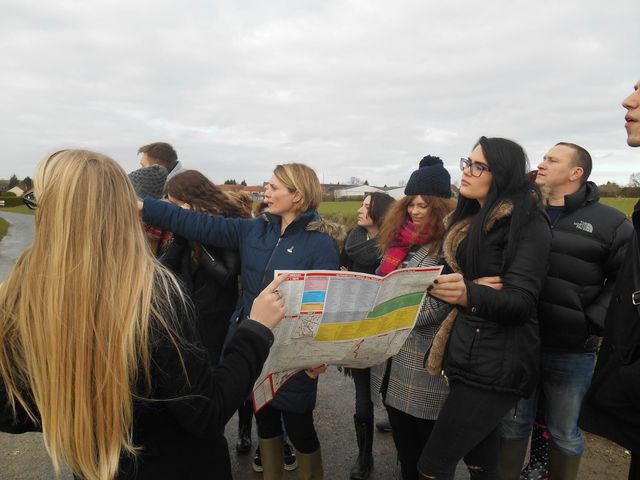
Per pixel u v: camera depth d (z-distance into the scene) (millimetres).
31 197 1309
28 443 3254
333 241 2510
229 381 1195
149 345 1040
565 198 2625
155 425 1171
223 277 2691
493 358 1797
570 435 2539
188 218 2621
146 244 1154
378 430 3562
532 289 1734
